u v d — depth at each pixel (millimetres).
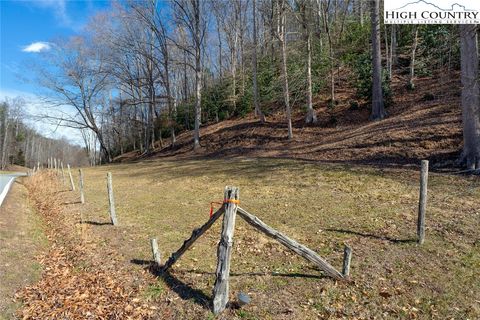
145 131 37375
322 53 24484
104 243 7043
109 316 4355
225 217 4266
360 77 20859
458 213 7043
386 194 8828
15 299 4816
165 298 4660
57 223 9062
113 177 17969
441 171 10391
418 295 4332
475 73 10023
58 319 4332
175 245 6621
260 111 23922
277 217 7902
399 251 5570
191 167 17500
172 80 43000
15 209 10180
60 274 5730
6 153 60625
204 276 5160
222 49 39531
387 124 15906
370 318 3936
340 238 6324
